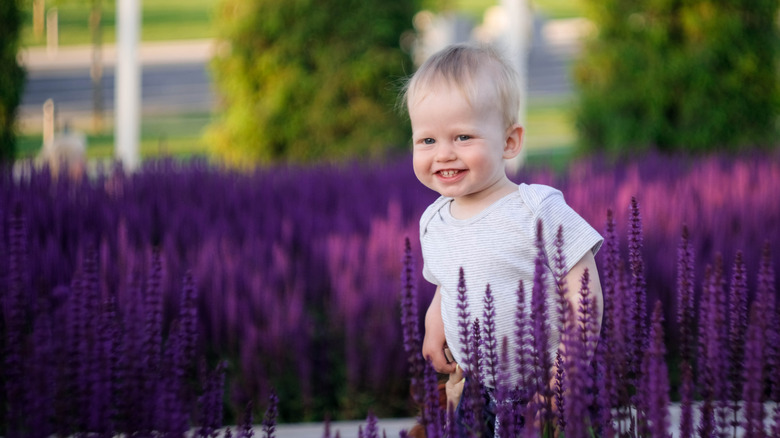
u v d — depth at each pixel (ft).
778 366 6.35
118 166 20.13
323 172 22.59
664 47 34.58
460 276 6.64
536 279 6.29
